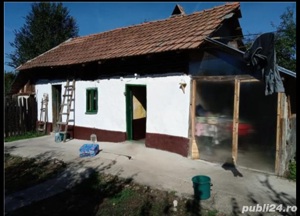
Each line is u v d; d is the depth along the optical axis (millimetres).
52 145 11914
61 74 14078
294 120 8352
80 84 13047
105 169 8188
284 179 7176
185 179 7250
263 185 6828
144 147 10367
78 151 10570
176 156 9180
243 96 7918
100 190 6832
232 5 10320
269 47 6754
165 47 9156
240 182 7020
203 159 8812
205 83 8695
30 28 25766
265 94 6922
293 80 8000
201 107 8820
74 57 13406
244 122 7938
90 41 15141
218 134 8477
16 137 14141
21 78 16734
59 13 25953
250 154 7863
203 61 8711
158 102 9969
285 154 7414
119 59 10773
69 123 13586
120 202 6188
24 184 7500
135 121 11719
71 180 7582
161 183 7000
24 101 15070
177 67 9375
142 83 10516
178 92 9359
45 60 15148
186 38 9148
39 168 8758
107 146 10930
